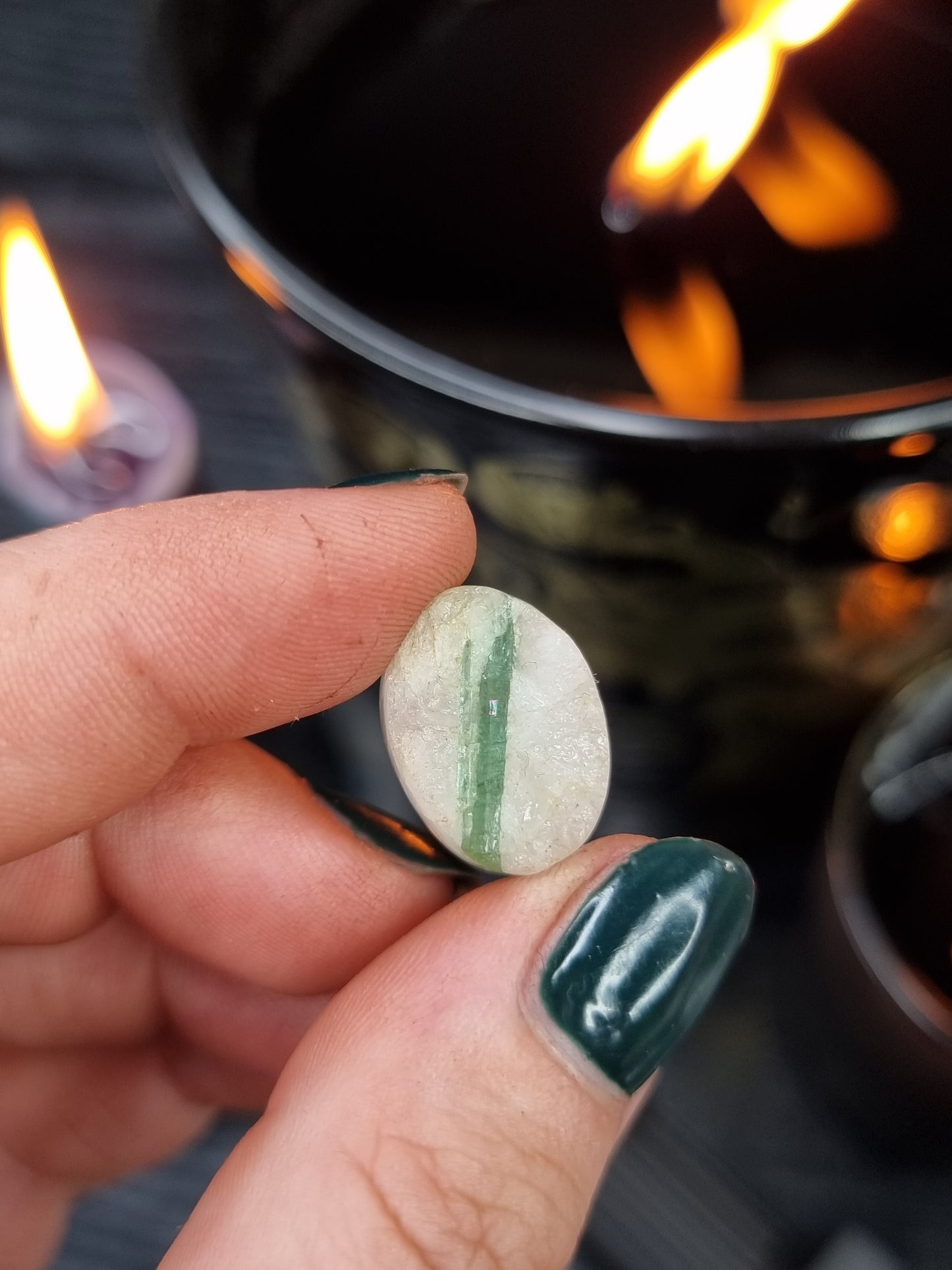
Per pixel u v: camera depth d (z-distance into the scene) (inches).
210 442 5.5
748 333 3.8
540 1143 3.1
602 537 3.4
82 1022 4.5
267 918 3.9
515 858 3.3
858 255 3.9
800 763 4.7
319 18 4.2
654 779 4.6
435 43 4.4
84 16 5.8
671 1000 3.1
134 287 5.6
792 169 4.1
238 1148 3.2
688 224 4.0
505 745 3.3
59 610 3.2
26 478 5.2
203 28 3.7
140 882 3.9
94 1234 4.8
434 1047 3.2
